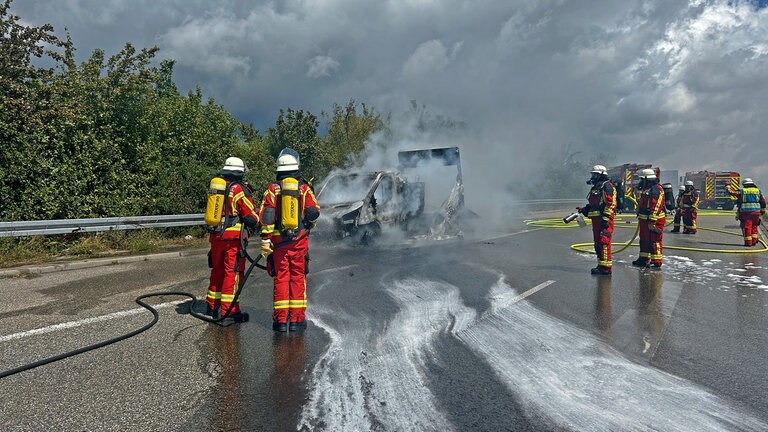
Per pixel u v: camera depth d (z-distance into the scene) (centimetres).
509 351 441
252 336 482
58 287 703
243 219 533
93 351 436
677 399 347
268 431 301
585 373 392
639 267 895
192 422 311
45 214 1049
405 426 307
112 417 317
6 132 988
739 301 635
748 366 409
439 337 479
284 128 1773
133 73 1232
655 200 867
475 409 330
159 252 1044
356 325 518
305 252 509
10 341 461
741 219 1227
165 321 530
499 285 723
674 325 525
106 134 1163
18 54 1084
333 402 339
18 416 318
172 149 1371
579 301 629
